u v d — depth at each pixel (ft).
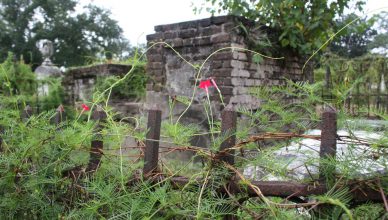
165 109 14.34
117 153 4.78
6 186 4.78
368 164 3.47
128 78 17.40
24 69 24.16
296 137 3.84
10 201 4.69
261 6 14.02
